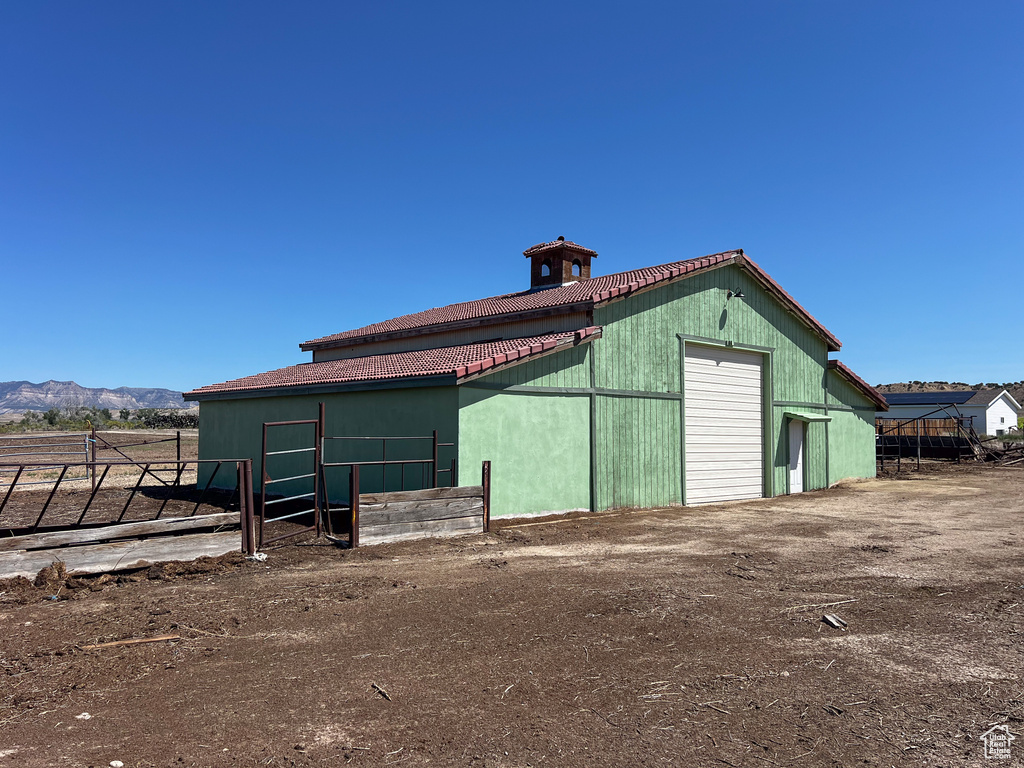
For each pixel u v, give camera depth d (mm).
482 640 5531
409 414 12164
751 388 17484
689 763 3637
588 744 3826
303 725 4023
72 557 7238
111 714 4156
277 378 16859
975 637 5715
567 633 5711
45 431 46812
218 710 4219
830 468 20156
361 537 9211
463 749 3752
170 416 62531
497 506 11773
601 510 13414
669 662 5090
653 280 14477
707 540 10289
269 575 7652
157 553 7762
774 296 18016
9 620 5969
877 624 6047
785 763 3645
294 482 14867
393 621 6000
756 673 4891
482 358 12055
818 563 8594
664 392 14930
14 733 3896
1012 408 63625
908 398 60531
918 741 3891
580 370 13258
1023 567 8406
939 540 10406
